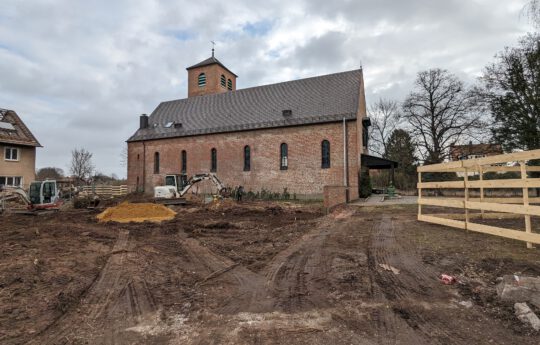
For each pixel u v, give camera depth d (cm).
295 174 2720
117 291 585
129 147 3594
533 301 454
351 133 2556
